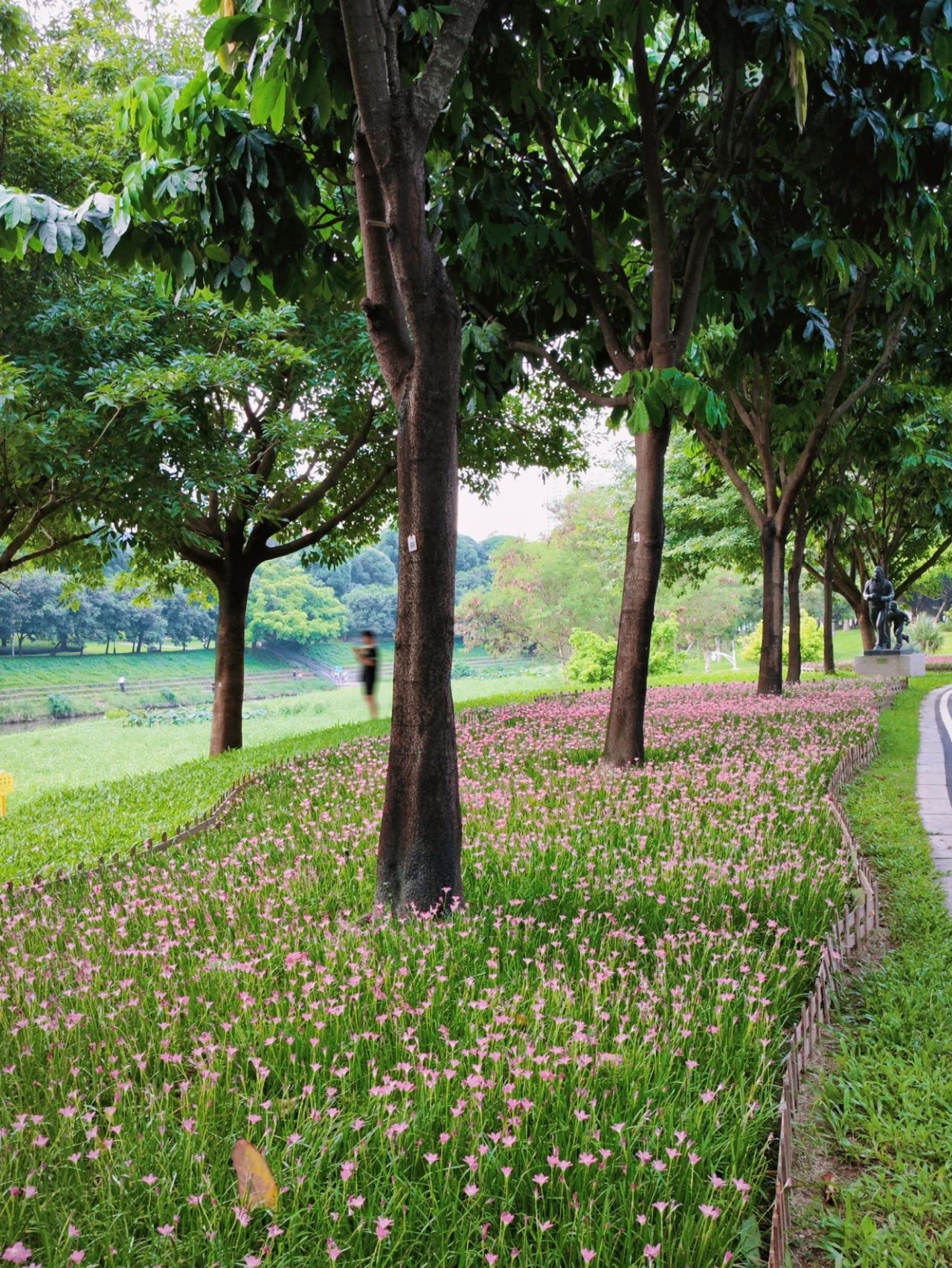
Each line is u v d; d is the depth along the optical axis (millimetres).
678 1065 3541
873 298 13227
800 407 16266
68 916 5641
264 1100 3299
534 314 10375
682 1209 2750
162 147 6973
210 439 13336
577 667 38344
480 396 10141
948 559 34094
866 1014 4359
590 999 3955
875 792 9234
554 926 5137
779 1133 3209
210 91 6688
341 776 10328
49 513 12031
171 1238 2539
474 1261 2518
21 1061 3561
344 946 4637
